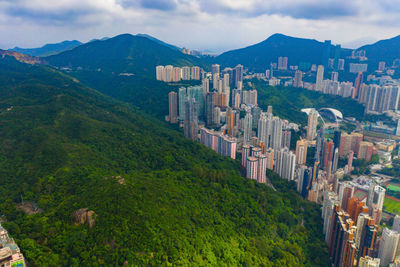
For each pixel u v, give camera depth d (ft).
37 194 526.57
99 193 502.38
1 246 343.46
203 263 441.68
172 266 407.44
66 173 586.04
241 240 541.75
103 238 407.64
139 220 449.89
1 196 513.45
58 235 415.64
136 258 394.93
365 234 564.71
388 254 578.66
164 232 449.48
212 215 568.82
